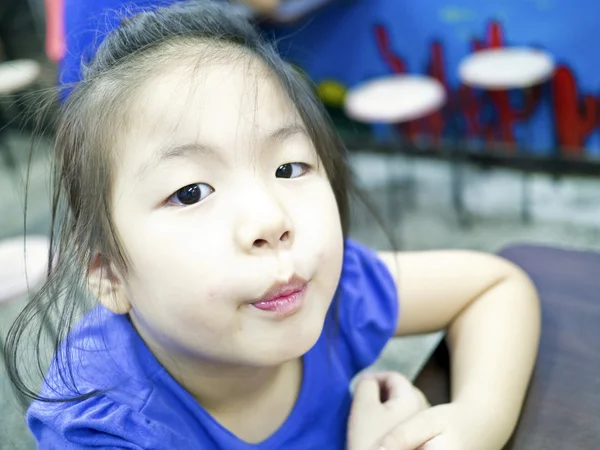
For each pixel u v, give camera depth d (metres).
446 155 2.92
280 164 0.43
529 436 0.54
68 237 0.47
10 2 3.48
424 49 2.80
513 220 2.37
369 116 2.28
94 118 0.43
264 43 0.50
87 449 0.47
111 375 0.50
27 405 0.54
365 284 0.64
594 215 2.32
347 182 0.61
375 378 0.63
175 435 0.49
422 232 2.36
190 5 0.52
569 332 0.64
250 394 0.52
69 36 0.77
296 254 0.39
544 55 2.41
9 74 2.76
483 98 2.73
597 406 0.55
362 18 2.88
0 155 3.01
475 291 0.66
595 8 2.34
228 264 0.38
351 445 0.54
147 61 0.44
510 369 0.58
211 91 0.41
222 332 0.39
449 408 0.55
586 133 2.56
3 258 1.37
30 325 0.51
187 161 0.39
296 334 0.40
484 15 2.58
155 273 0.40
